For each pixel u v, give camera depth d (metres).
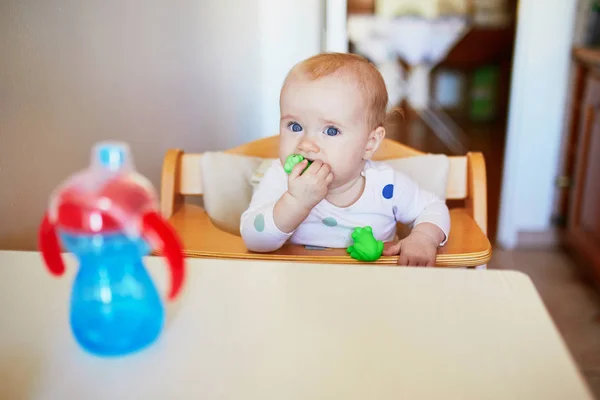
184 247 0.96
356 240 0.89
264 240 0.94
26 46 1.10
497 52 4.66
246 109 1.86
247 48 1.81
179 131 1.64
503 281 0.64
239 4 1.75
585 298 2.08
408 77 4.89
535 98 2.31
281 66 1.85
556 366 0.50
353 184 1.05
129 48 1.41
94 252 0.48
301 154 0.95
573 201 2.32
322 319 0.57
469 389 0.47
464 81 4.91
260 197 1.02
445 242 0.99
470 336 0.54
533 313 0.58
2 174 1.07
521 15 2.24
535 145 2.36
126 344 0.51
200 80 1.69
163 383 0.48
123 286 0.51
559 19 2.21
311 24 1.84
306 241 1.07
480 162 1.14
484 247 0.97
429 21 4.65
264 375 0.49
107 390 0.47
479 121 4.80
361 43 4.73
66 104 1.22
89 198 0.46
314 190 0.91
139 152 1.49
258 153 1.27
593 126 2.13
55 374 0.49
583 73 2.22
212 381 0.48
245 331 0.55
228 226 1.17
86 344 0.51
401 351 0.52
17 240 1.13
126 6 1.38
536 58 2.26
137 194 0.48
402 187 1.06
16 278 0.64
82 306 0.51
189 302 0.60
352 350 0.52
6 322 0.56
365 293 0.62
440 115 4.93
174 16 1.55
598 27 2.25
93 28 1.28
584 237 2.22
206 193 1.16
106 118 1.36
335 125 0.94
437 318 0.57
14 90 1.08
